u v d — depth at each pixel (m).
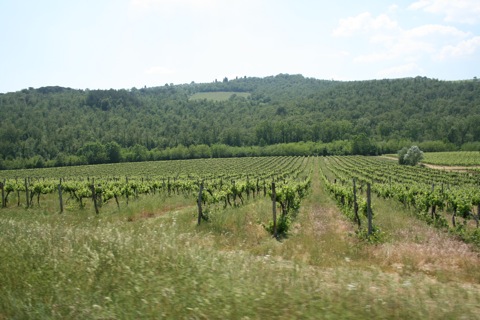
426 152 119.94
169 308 4.55
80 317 4.45
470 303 5.43
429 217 17.80
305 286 5.50
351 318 4.45
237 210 17.42
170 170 84.75
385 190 28.02
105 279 5.53
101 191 23.05
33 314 4.54
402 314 4.65
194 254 6.52
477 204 17.84
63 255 6.54
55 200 25.38
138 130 160.62
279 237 13.91
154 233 8.20
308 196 31.25
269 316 4.40
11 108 163.38
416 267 9.48
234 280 5.38
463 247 11.70
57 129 147.62
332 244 11.98
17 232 8.44
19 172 89.75
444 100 171.12
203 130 162.75
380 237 12.92
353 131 149.00
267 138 153.50
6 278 5.80
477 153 103.06
